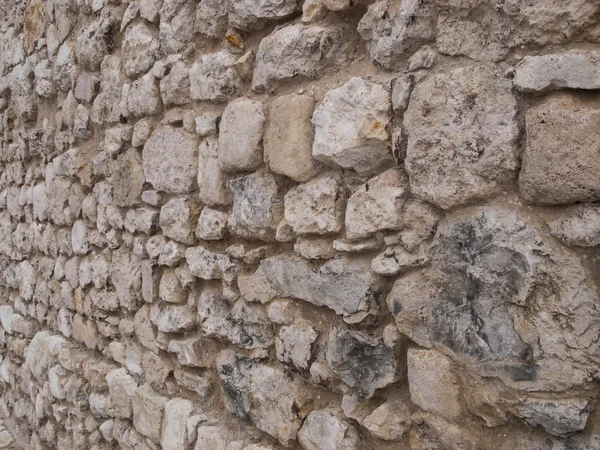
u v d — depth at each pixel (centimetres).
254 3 187
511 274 125
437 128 135
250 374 198
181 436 226
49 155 342
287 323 183
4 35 398
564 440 122
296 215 175
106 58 275
